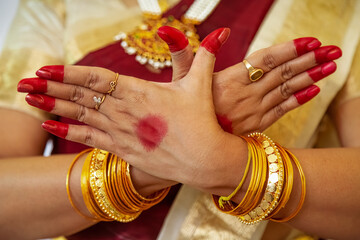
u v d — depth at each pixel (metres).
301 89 0.33
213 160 0.30
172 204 0.38
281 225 0.41
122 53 0.40
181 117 0.30
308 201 0.31
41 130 0.41
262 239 0.40
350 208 0.31
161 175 0.31
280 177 0.30
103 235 0.39
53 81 0.29
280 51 0.31
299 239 0.41
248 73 0.32
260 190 0.30
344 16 0.41
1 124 0.38
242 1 0.42
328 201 0.31
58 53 0.45
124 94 0.30
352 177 0.31
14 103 0.40
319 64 0.31
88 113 0.31
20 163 0.34
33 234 0.34
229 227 0.37
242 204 0.31
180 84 0.31
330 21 0.40
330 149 0.33
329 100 0.38
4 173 0.34
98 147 0.32
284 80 0.32
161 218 0.38
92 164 0.32
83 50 0.42
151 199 0.34
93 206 0.32
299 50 0.30
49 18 0.46
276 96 0.33
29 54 0.43
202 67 0.30
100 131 0.32
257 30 0.40
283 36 0.39
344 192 0.31
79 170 0.33
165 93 0.30
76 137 0.31
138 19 0.43
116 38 0.42
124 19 0.43
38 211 0.33
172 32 0.29
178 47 0.30
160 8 0.44
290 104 0.33
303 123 0.38
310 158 0.32
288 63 0.31
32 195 0.33
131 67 0.39
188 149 0.30
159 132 0.30
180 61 0.31
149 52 0.40
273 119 0.34
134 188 0.32
